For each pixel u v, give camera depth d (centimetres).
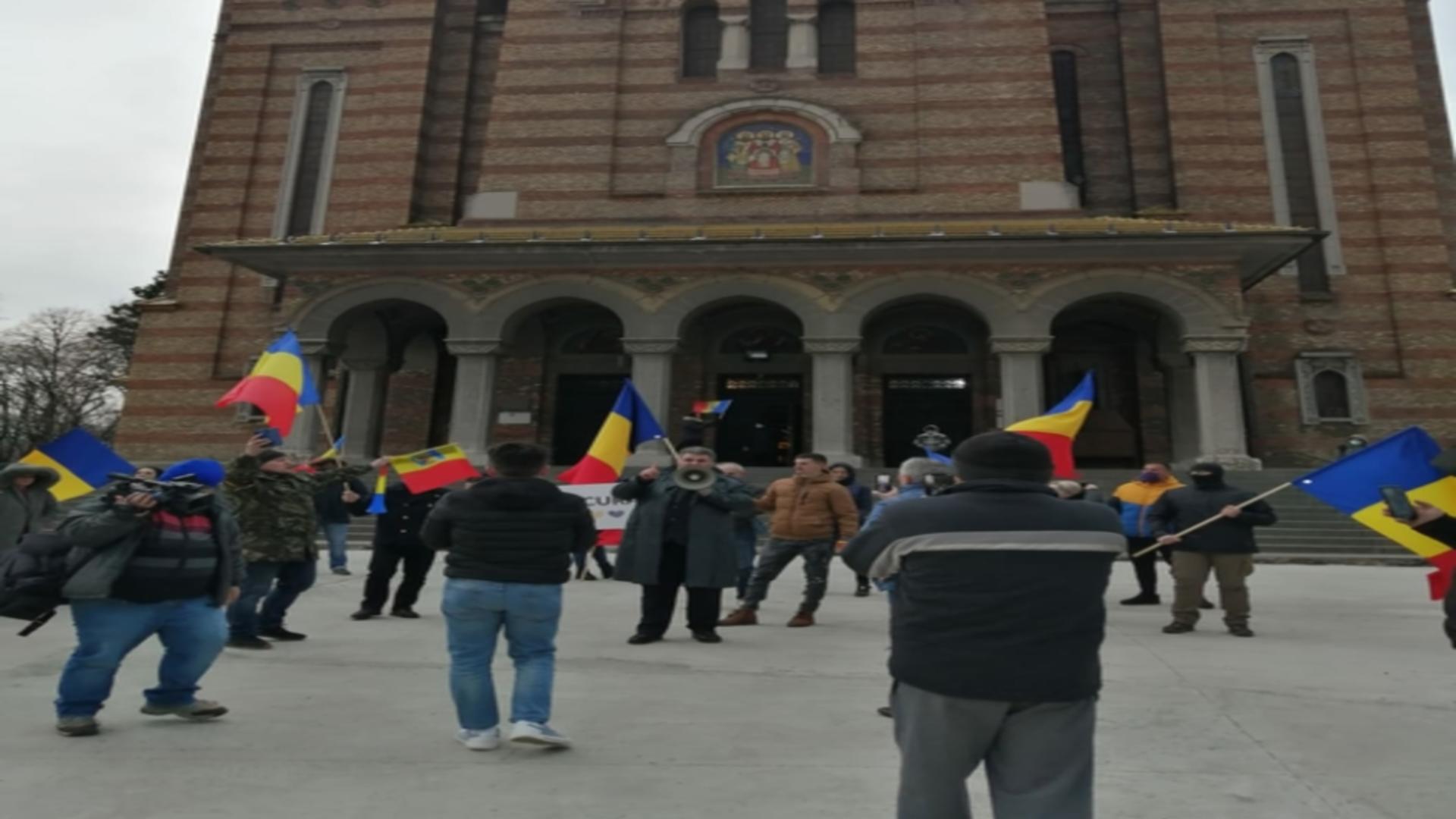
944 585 268
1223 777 414
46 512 851
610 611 959
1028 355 1970
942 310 2336
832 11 2633
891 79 2484
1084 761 268
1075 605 267
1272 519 821
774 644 762
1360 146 2447
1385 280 2356
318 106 2775
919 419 2378
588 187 2480
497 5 3020
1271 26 2561
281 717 512
